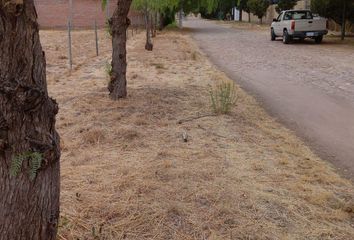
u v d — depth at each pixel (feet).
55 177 8.15
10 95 7.27
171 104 26.89
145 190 14.40
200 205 13.62
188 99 28.63
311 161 18.44
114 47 27.22
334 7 86.28
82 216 12.64
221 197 14.14
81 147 18.83
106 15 111.65
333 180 16.33
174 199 13.89
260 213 13.35
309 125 24.98
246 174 16.26
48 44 69.77
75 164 16.81
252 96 32.73
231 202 13.87
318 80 40.01
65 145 18.79
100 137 19.83
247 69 47.55
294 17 82.33
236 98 30.01
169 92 30.78
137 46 67.26
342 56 59.62
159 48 65.36
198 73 41.73
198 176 15.74
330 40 87.40
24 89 7.37
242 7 176.45
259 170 16.84
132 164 16.78
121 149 18.58
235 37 96.27
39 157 7.60
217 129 21.99
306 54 62.34
